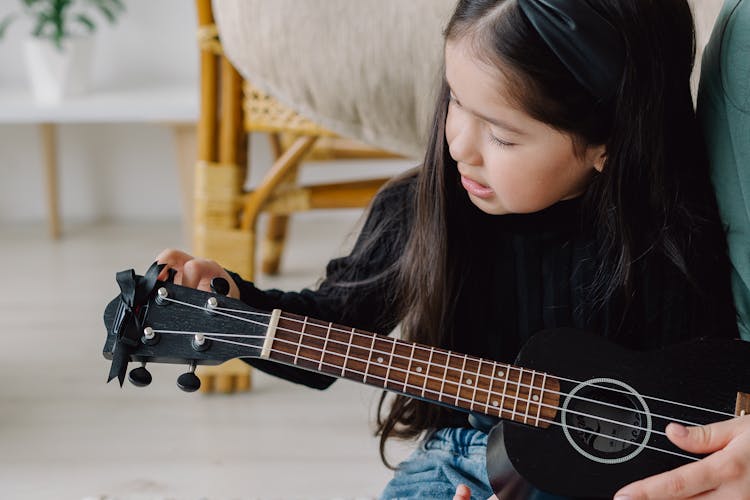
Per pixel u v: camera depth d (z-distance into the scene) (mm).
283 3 1460
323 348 896
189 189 2355
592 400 908
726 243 1040
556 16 884
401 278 1066
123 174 2824
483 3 901
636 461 897
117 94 2533
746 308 1058
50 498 1521
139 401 1843
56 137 2750
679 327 1039
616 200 975
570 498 886
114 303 909
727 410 917
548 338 940
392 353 901
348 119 1534
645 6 928
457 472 1054
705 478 837
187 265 972
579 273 1038
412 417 1129
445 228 1021
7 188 2799
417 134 1529
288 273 2477
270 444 1699
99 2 2543
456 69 913
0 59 2684
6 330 2135
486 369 912
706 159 1039
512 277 1054
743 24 987
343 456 1665
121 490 1546
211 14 1635
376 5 1446
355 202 1808
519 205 951
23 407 1811
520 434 904
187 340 891
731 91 994
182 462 1635
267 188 1703
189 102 2408
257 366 1043
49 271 2473
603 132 940
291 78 1505
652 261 1020
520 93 888
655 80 941
